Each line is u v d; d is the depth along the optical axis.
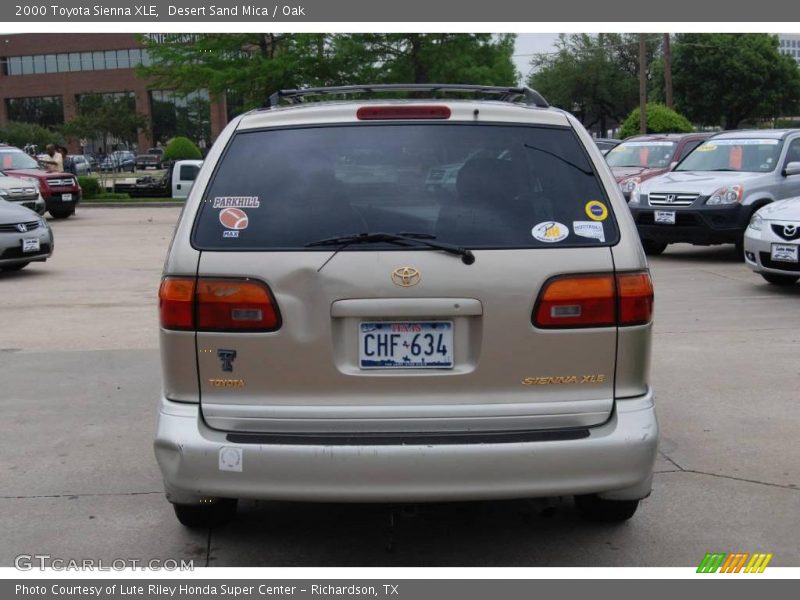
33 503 4.65
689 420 5.91
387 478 3.38
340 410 3.48
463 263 3.47
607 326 3.54
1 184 20.88
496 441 3.43
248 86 31.81
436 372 3.49
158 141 85.75
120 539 4.23
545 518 4.43
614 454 3.46
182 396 3.57
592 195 3.64
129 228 21.20
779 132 14.45
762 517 4.41
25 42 90.69
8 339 8.61
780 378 6.88
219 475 3.44
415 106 3.73
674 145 18.08
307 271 3.46
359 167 3.64
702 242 13.37
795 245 10.10
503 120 3.75
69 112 90.19
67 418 6.10
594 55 61.78
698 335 8.36
